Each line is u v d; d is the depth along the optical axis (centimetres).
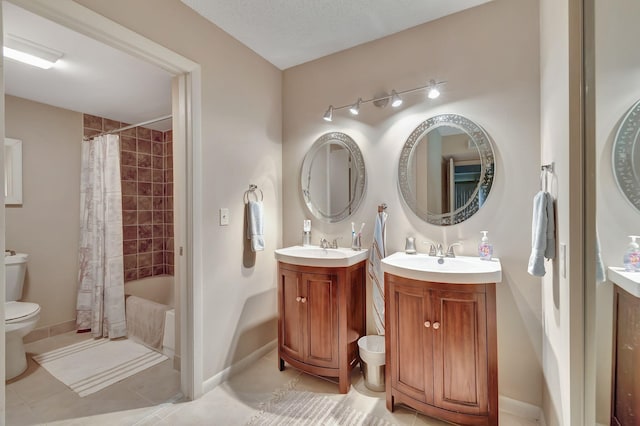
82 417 164
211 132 191
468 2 176
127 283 320
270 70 246
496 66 174
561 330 119
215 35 194
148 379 202
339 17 189
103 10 136
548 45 140
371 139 217
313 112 244
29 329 211
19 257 245
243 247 218
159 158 373
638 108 72
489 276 141
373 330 218
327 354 189
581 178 102
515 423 160
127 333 276
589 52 98
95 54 195
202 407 172
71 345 257
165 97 264
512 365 169
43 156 276
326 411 169
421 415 166
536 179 163
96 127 313
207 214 189
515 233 169
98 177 279
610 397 88
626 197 79
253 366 220
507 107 171
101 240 275
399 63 205
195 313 180
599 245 92
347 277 186
